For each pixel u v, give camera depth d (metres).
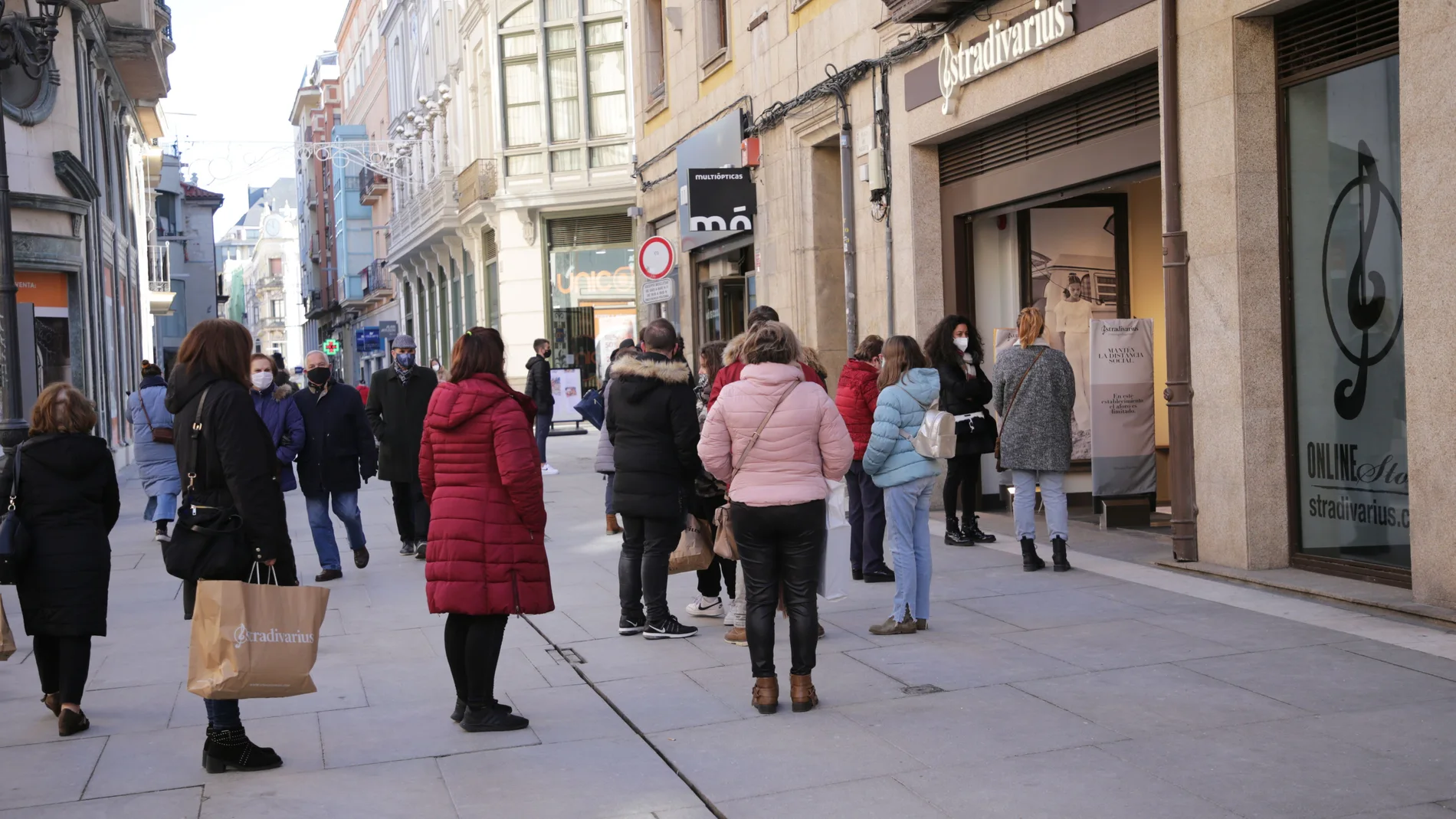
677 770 4.95
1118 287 12.17
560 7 29.38
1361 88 7.65
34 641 5.84
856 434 8.80
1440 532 6.80
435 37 38.03
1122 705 5.54
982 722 5.39
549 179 29.64
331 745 5.37
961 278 12.47
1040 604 7.76
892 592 8.45
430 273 42.62
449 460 5.47
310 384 10.02
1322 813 4.22
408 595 9.09
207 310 67.56
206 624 4.75
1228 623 6.98
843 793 4.60
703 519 7.36
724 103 17.41
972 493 10.31
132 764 5.19
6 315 12.16
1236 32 8.17
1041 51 10.30
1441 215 6.69
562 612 8.16
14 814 4.60
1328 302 8.00
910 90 12.45
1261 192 8.23
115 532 13.61
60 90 20.62
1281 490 8.29
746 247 17.89
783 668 6.48
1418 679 5.72
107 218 25.64
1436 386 6.76
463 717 5.59
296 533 13.00
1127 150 9.74
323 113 68.69
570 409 27.77
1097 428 10.67
